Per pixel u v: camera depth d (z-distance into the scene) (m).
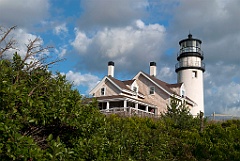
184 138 15.45
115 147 6.41
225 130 15.74
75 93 6.02
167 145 12.73
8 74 5.15
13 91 4.65
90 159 5.51
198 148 14.26
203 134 15.80
